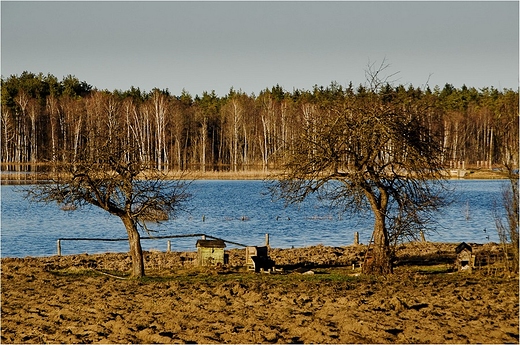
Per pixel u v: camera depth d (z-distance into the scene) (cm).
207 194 18588
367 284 6141
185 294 5788
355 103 6650
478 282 6119
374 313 4734
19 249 9856
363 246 9644
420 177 6562
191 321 4709
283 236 11150
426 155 6512
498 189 19525
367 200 7156
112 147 6775
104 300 5606
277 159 7144
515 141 6312
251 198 17588
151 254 8925
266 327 4444
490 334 4069
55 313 5156
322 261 8162
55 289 6266
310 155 6519
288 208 15300
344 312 4788
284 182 6719
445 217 13062
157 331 4466
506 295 5316
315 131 6588
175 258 8525
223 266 7712
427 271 7119
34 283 6656
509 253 7544
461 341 3938
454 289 5700
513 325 4288
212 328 4488
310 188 6600
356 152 6562
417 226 6981
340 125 6456
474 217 13075
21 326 4756
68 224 12694
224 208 15312
